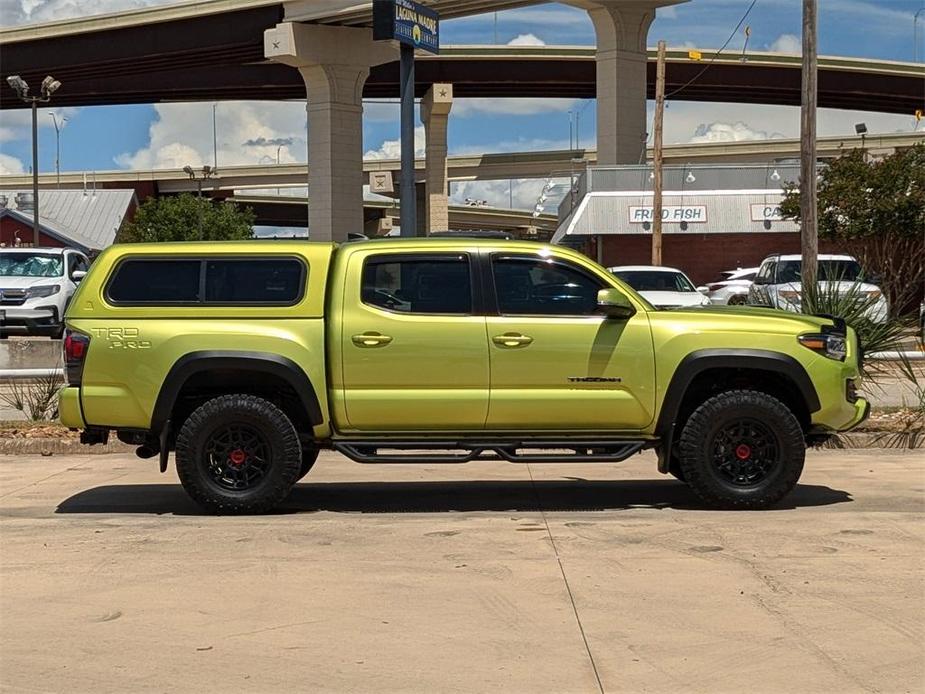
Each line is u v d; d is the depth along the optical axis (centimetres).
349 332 885
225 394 914
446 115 9469
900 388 1462
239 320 888
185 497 999
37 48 8362
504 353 886
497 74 9556
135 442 913
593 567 724
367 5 6475
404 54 1883
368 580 697
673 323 895
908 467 1126
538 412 889
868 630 593
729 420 892
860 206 3372
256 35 7238
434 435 901
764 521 860
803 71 1844
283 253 900
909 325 1462
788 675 529
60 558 760
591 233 4753
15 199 9038
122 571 725
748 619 612
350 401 888
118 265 899
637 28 6253
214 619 621
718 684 518
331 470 1164
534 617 619
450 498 993
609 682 521
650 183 4819
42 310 2300
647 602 645
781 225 4731
